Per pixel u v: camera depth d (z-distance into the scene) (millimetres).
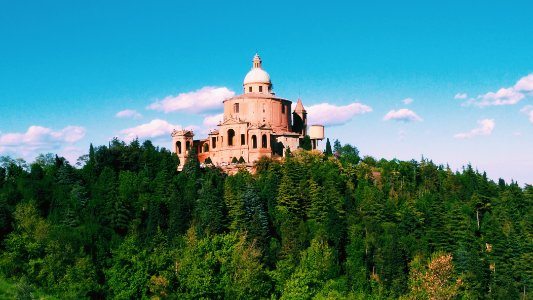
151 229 175875
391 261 159625
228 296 125625
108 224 183375
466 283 155000
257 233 166500
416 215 188375
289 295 125875
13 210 180125
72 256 149125
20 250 154500
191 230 164875
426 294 141125
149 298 126625
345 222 181125
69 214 184125
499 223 193375
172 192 196750
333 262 159750
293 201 186250
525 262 170500
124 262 130750
